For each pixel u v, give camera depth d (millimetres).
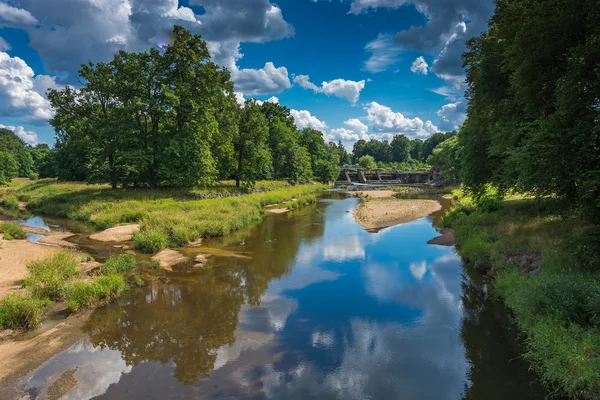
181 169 35156
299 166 68188
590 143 10047
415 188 74125
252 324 10547
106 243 20328
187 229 21812
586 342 7086
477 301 12070
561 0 10977
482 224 20469
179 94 34031
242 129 48562
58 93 35969
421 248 19844
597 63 10141
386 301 12289
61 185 47562
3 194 45812
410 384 7574
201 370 8141
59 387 7422
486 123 20578
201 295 12930
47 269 13273
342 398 7109
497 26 16641
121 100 34781
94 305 11625
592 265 9789
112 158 37062
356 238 22906
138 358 8656
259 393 7266
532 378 7621
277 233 24828
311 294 13055
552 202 13180
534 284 9672
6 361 8367
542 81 12648
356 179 104000
